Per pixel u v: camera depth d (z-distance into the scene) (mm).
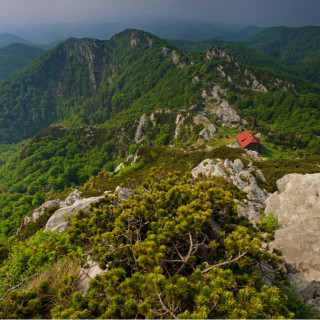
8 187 165000
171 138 178375
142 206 9812
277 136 154250
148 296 5902
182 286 5809
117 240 8711
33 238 12953
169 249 7645
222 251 7984
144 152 61438
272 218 15586
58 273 9211
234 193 15695
